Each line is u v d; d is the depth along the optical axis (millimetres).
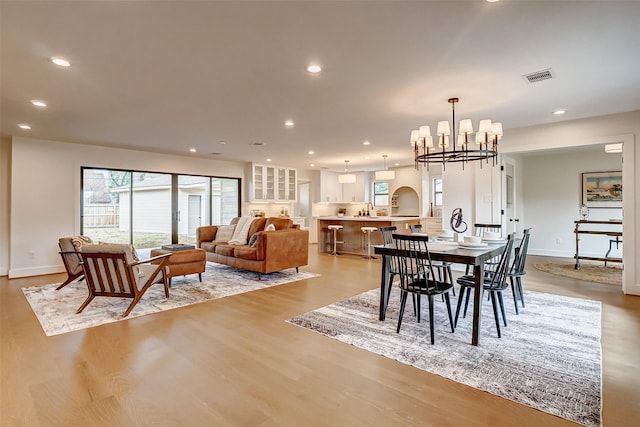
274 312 3645
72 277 4621
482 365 2420
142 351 2672
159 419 1818
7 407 1927
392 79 3104
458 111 4180
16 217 5434
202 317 3494
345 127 4961
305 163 9094
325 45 2465
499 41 2408
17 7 1938
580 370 2338
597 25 2188
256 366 2422
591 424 1764
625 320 3311
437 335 2980
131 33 2268
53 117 4301
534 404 1944
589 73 2992
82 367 2406
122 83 3164
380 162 8891
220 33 2281
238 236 6199
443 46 2484
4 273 5582
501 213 5742
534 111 4215
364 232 7867
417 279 3262
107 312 3656
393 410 1895
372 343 2816
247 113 4184
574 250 7320
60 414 1862
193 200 7918
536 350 2658
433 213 9211
